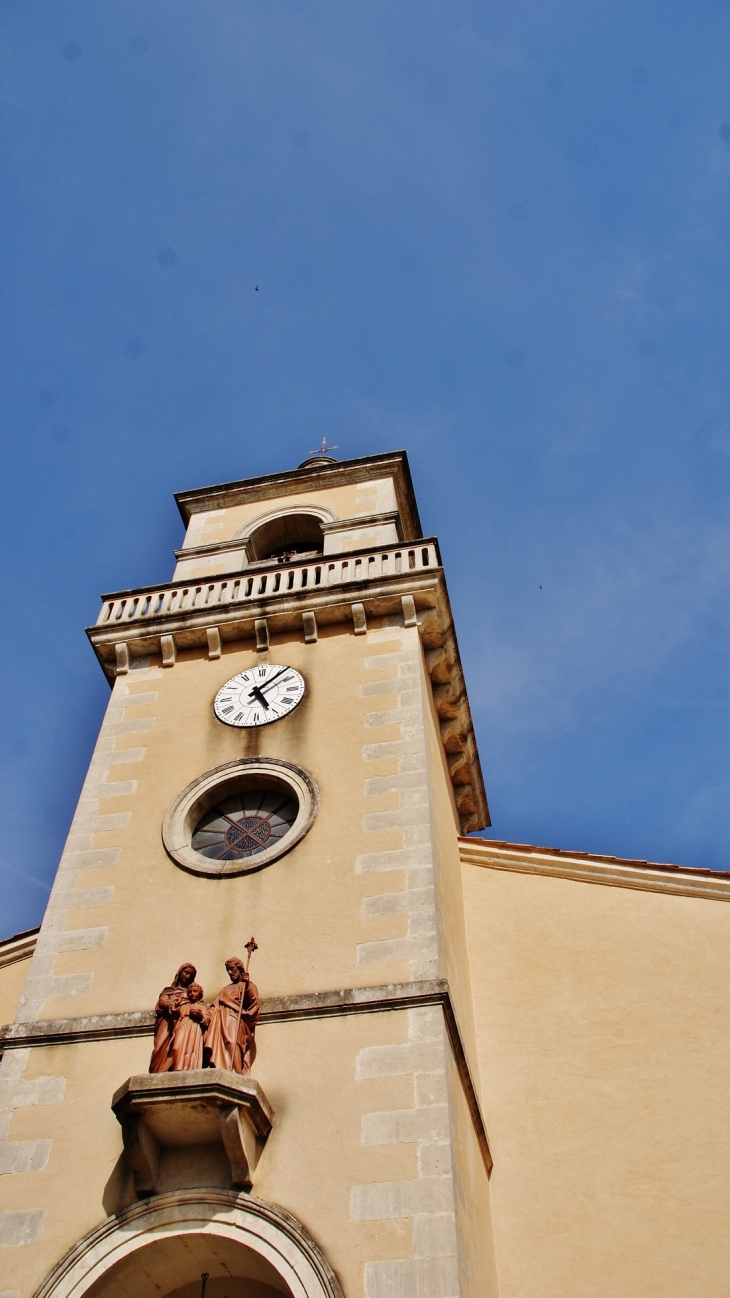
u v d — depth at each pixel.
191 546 22.25
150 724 17.19
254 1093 11.35
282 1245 10.80
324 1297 10.34
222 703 17.22
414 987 12.63
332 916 13.70
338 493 22.73
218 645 18.34
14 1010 15.84
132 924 14.14
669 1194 13.46
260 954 13.45
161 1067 11.76
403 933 13.30
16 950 16.61
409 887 13.82
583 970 15.76
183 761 16.41
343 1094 11.84
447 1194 10.85
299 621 18.25
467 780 19.39
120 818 15.70
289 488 23.22
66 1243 11.17
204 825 15.77
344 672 17.30
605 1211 13.46
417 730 15.95
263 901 14.07
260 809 15.81
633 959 15.72
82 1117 12.13
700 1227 13.14
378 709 16.47
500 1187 13.86
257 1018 12.49
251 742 16.42
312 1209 11.01
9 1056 12.83
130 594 19.61
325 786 15.44
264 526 22.44
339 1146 11.43
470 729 19.38
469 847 17.72
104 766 16.59
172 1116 11.34
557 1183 13.79
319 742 16.14
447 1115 11.45
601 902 16.52
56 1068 12.62
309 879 14.21
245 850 15.22
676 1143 13.86
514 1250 13.30
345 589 18.28
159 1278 11.48
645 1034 14.91
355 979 12.93
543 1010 15.44
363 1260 10.55
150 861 14.96
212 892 14.34
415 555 18.95
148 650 18.56
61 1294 10.77
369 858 14.28
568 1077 14.70
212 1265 11.41
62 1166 11.75
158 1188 11.43
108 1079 12.43
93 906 14.47
